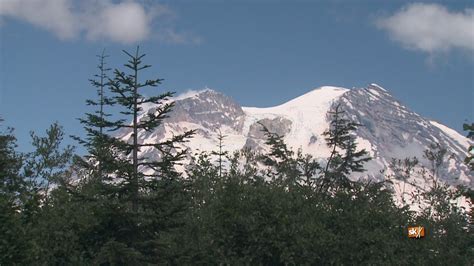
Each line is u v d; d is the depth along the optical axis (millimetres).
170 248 31609
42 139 43156
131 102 28734
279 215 39750
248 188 42500
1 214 22844
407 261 44594
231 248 39281
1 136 35781
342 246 42062
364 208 45469
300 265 39188
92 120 28375
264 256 40438
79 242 29594
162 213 28969
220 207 40562
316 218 43250
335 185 50156
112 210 27469
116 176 28641
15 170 35469
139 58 28844
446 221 55500
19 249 22969
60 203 33000
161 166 29078
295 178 50438
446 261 49656
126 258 27125
